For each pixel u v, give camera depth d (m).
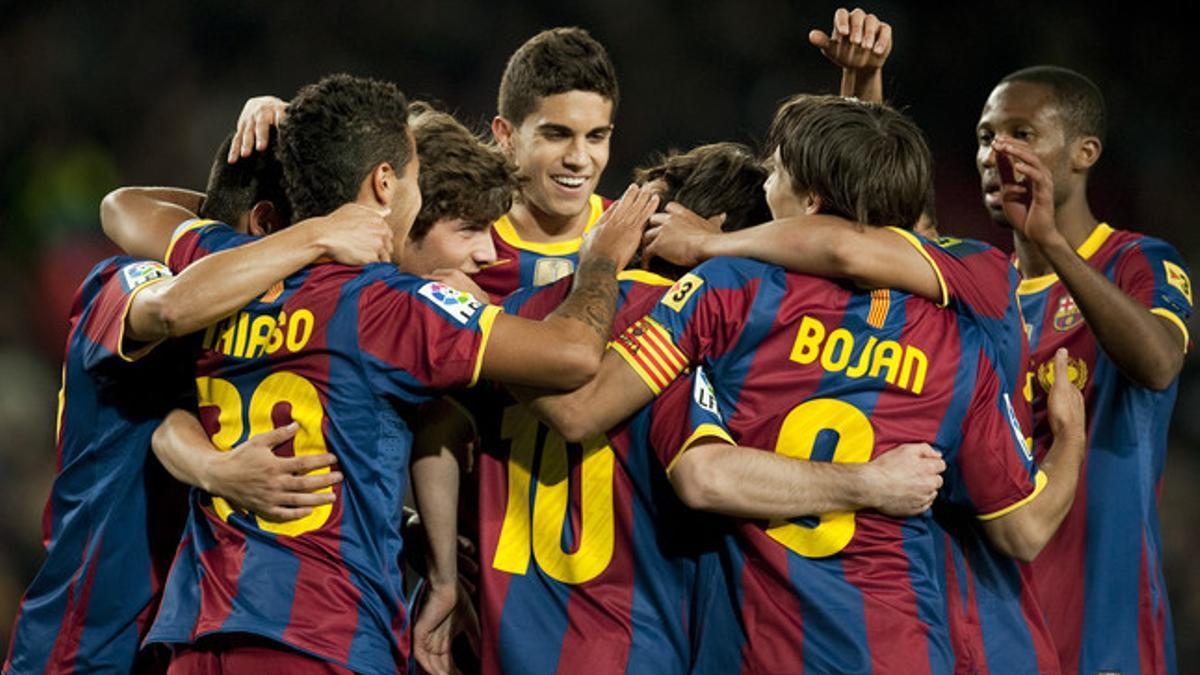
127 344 10.50
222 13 41.00
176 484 11.44
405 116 10.70
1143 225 39.59
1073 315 12.84
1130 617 12.41
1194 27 42.88
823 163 10.27
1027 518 10.55
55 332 35.56
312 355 10.13
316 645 9.89
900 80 41.44
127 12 40.72
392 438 10.35
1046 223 11.47
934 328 10.27
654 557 10.70
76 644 11.41
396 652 10.40
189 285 9.84
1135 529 12.45
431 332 10.07
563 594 10.77
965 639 10.70
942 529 10.87
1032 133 12.95
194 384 10.96
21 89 39.19
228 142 11.63
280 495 9.99
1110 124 41.12
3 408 32.34
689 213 11.09
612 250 10.66
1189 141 41.28
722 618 10.40
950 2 42.44
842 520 10.13
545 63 13.11
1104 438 12.55
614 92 13.38
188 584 10.44
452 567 11.09
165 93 40.06
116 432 11.27
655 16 42.31
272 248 9.89
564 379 10.04
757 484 9.91
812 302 10.19
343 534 10.17
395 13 41.56
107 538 11.30
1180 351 12.29
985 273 10.50
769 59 42.41
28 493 30.19
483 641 10.86
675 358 10.27
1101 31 42.72
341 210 10.28
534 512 10.88
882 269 10.07
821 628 10.02
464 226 11.12
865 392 10.13
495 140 13.77
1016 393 11.02
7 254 36.97
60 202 37.56
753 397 10.23
